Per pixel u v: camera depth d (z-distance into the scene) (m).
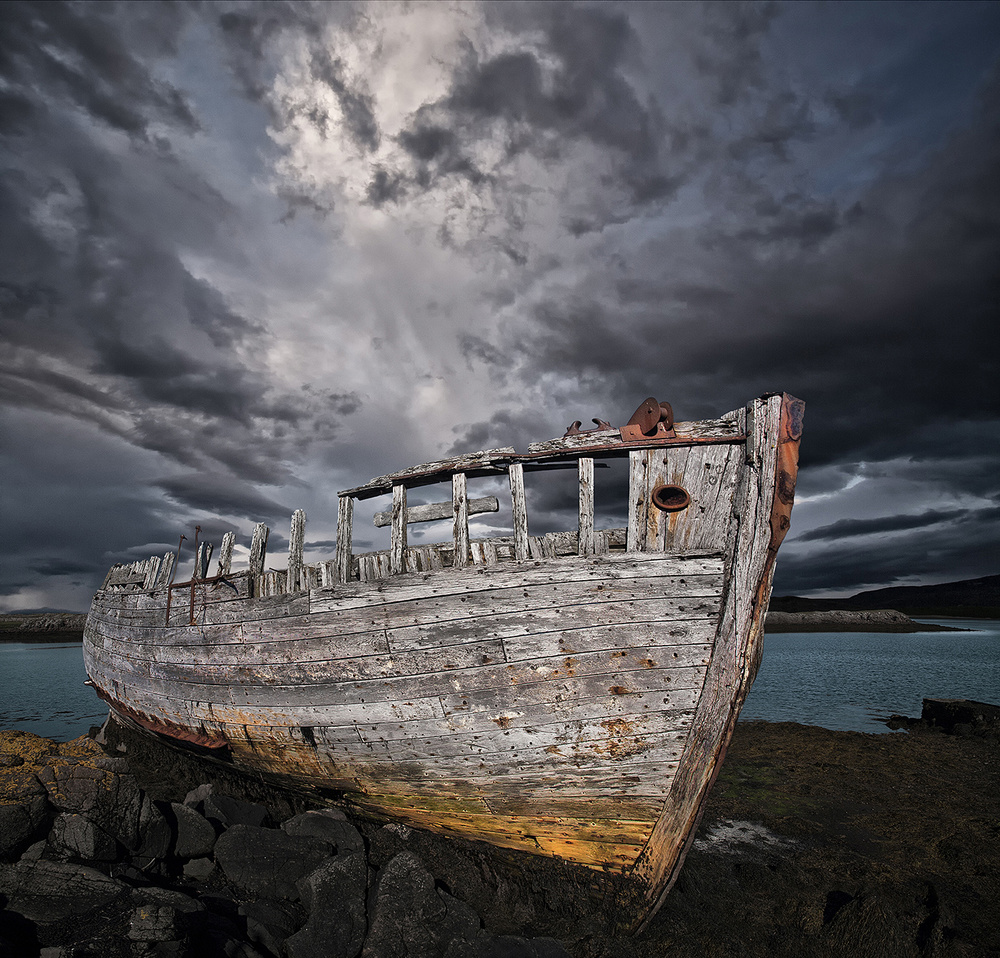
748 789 11.37
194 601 9.19
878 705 22.02
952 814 9.92
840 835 9.11
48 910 5.21
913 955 5.87
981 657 41.44
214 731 8.80
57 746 9.45
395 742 6.75
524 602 6.26
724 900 7.02
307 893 6.17
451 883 7.11
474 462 6.75
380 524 7.31
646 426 6.22
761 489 5.87
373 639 6.79
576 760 6.14
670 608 5.96
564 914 6.62
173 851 6.94
